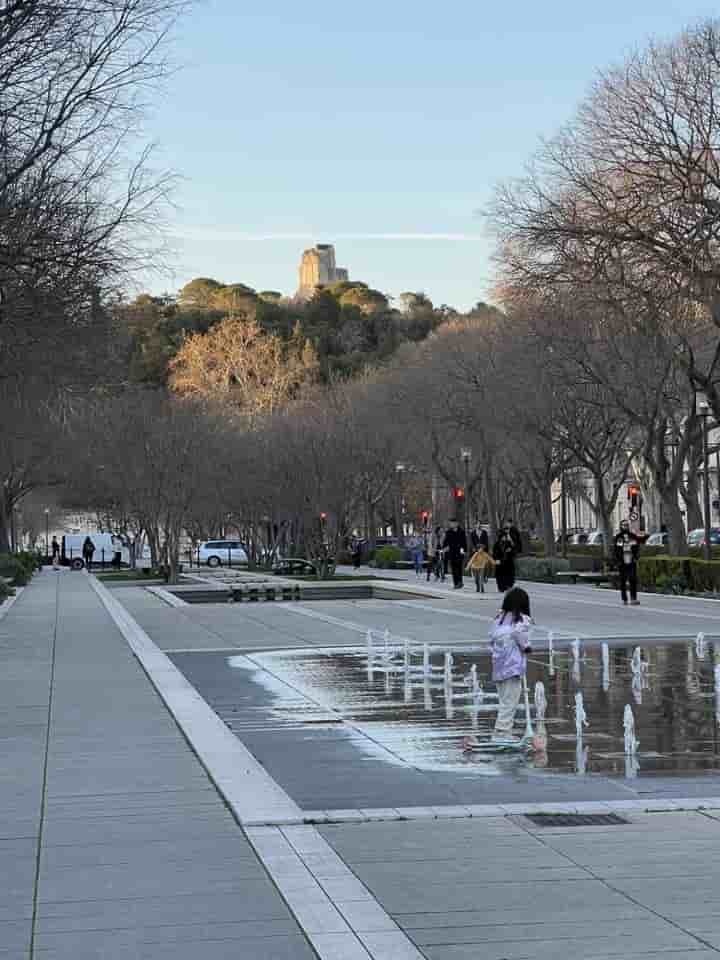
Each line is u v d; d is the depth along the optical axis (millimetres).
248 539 89250
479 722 15805
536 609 36125
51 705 16891
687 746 13797
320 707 17234
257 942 7066
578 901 7754
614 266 38062
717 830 9602
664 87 38406
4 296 21469
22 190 21047
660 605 37250
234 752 13000
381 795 11234
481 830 9688
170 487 64312
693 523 69312
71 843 9305
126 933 7223
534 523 94625
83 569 93625
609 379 48656
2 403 30297
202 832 9641
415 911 7594
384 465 74188
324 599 46312
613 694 18219
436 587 49500
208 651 25328
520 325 53000
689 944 6949
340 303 152125
